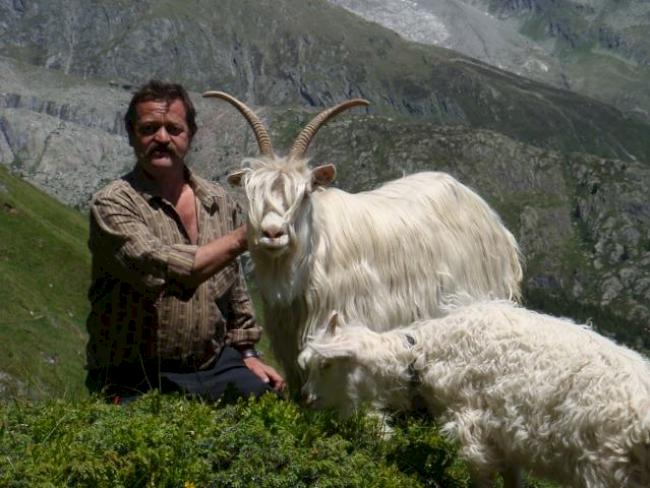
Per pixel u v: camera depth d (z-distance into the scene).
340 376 2.81
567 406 2.46
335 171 3.10
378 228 3.30
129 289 2.83
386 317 3.29
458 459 2.86
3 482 2.19
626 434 2.38
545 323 2.62
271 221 2.99
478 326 2.66
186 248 2.74
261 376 3.07
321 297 3.19
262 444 2.46
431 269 3.38
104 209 2.78
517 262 3.69
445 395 2.71
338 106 3.25
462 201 3.53
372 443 2.77
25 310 19.97
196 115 2.94
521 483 2.72
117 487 2.27
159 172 2.83
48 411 2.59
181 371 2.90
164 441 2.41
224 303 3.03
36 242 26.03
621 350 2.54
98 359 2.89
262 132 3.28
